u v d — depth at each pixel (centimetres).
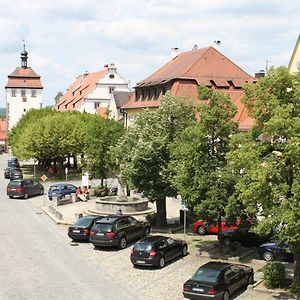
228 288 1888
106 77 9581
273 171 1906
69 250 2756
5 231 3238
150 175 3127
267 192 1919
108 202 3744
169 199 4344
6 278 2239
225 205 2405
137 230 2942
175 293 2008
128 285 2127
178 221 3434
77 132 6272
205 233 3081
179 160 3003
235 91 5203
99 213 3712
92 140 4641
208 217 2450
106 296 1986
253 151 1991
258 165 1941
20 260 2541
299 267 1992
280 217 1850
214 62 5444
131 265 2444
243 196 1938
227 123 2483
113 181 5297
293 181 1902
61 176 6619
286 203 1859
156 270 2345
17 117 11375
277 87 2002
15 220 3631
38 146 6206
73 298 1967
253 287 2019
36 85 11425
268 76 2022
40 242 2939
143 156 3072
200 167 2447
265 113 2036
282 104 1962
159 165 3111
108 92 9588
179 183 2520
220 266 1947
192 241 2894
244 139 2103
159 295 1988
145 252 2348
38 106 11456
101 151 4603
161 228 3225
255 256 2558
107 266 2434
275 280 2016
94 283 2158
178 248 2528
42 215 3853
